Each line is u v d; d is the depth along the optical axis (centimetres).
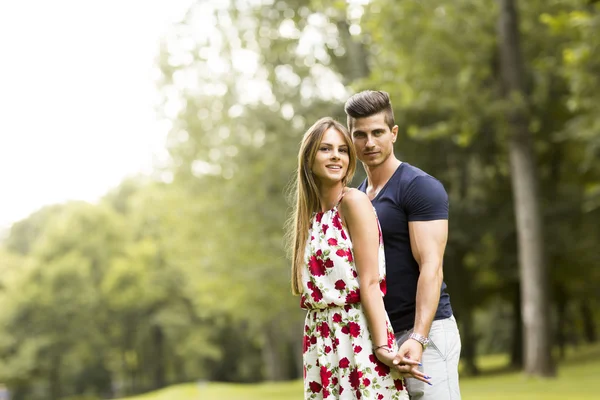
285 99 2325
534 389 1644
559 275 2680
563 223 2491
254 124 2341
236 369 5650
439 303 420
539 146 2388
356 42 2225
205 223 2753
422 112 2155
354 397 389
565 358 2931
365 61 2223
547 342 1892
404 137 2247
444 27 1758
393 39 1753
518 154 1936
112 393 5644
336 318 394
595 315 3866
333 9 2119
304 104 2273
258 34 2338
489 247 2523
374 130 419
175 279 5153
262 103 2400
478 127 1902
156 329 5484
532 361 1903
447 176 2345
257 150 2356
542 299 1903
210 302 3528
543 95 2095
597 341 4406
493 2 1891
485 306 3194
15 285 5069
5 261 6128
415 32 1756
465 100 1805
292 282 415
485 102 1830
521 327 2759
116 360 5506
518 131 1917
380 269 399
